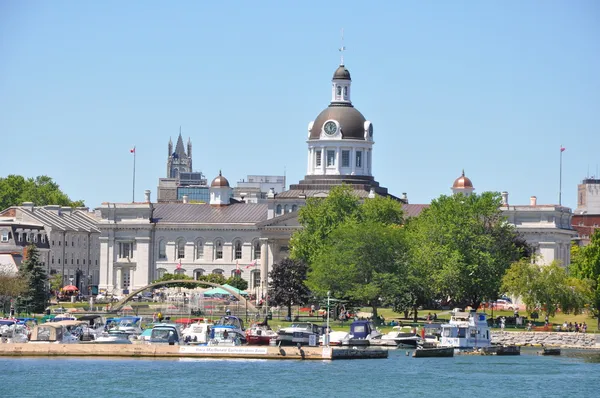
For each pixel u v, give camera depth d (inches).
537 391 7490.2
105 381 7568.9
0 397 7057.1
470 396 7288.4
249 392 7249.0
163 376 7780.5
